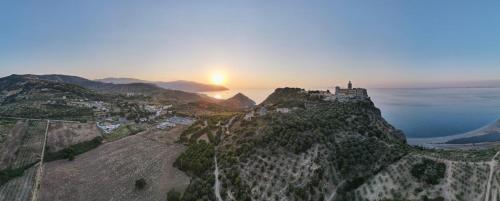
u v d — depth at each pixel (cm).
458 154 15100
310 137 15075
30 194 13875
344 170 13588
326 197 12400
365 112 19925
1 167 16075
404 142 18750
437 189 11750
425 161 13175
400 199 11762
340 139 15362
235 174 13762
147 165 17125
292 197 12150
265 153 14800
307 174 12938
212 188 13375
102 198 13650
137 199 13512
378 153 14462
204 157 16175
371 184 12925
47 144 19800
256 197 12394
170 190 13700
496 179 11612
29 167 16800
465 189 11538
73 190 14350
